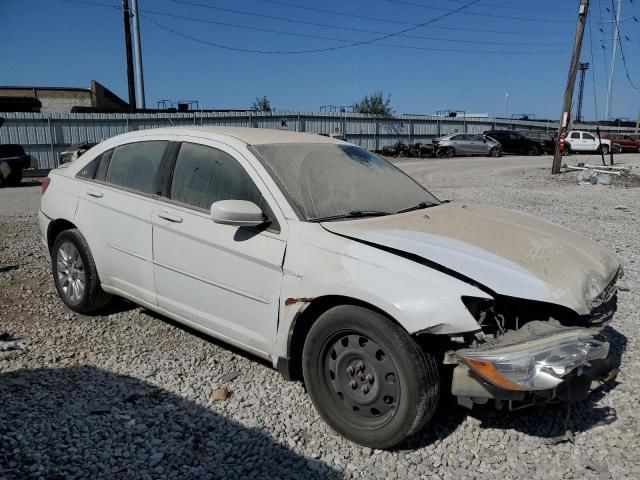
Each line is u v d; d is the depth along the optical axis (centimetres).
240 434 325
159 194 422
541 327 297
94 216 469
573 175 2138
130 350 435
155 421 335
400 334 292
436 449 315
